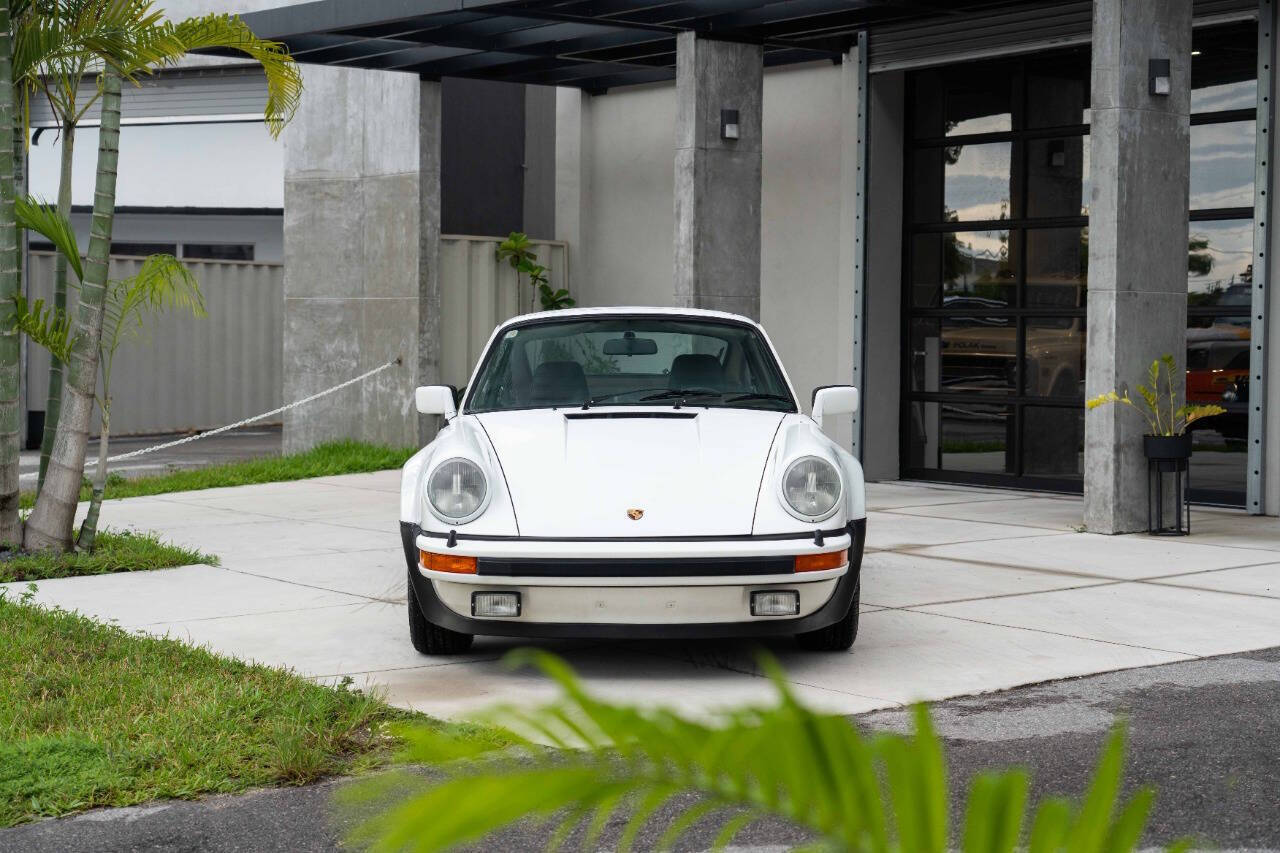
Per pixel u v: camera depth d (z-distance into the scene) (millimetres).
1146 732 4926
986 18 12609
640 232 16125
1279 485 11031
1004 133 12938
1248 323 11273
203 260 20109
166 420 19891
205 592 7758
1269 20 10867
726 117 12391
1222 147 11383
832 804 1186
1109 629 6742
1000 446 13164
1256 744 4773
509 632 5668
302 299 16141
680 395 6617
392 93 15312
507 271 16062
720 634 5652
